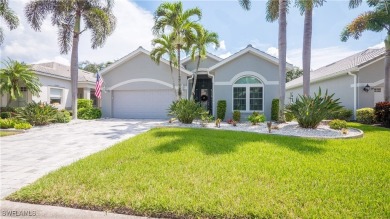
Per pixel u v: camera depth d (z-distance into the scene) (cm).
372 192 381
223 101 1684
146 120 1839
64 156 682
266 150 671
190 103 1424
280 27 1339
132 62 1992
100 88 1877
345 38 1819
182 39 1616
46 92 2053
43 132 1179
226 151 661
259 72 1694
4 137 1030
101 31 1795
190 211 326
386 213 316
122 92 2038
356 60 1914
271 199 355
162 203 343
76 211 338
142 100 2006
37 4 1683
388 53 1521
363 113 1455
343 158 587
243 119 1703
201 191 385
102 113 2036
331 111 1115
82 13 1798
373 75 1639
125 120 1833
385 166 520
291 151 659
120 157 610
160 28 1616
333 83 1925
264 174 462
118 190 393
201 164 533
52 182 432
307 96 1191
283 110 1320
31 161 626
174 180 435
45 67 2228
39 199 367
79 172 490
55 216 334
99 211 338
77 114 1858
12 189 424
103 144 863
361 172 477
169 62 1852
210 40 1764
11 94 1673
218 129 1170
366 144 769
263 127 1238
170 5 1561
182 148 697
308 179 437
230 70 1736
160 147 714
